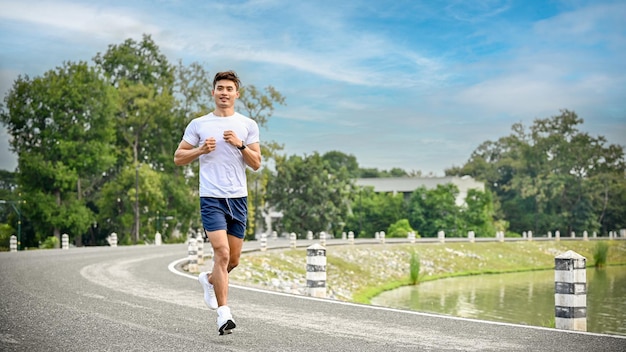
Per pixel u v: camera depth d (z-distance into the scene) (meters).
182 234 69.75
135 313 7.84
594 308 25.75
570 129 107.38
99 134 63.03
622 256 67.75
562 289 8.25
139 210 64.06
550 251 63.12
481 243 59.28
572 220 101.75
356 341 6.17
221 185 5.99
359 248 46.19
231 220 6.11
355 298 30.02
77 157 61.22
